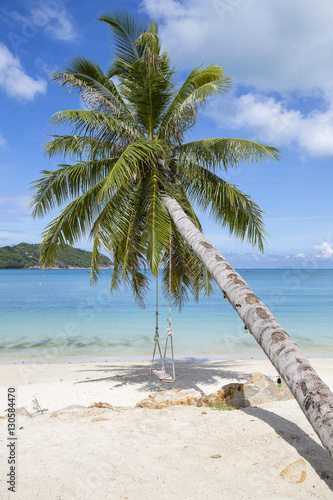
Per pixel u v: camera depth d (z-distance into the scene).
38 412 7.37
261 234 10.28
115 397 9.22
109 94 10.52
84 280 82.62
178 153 10.03
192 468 3.63
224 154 9.42
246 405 6.07
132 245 10.01
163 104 10.36
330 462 3.63
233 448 4.04
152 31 10.42
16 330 22.77
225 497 3.14
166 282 11.91
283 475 3.43
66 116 8.98
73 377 11.57
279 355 4.11
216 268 5.67
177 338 20.22
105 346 17.95
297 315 29.53
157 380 10.97
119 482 3.37
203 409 5.76
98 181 10.24
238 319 27.88
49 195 9.98
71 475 3.49
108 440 4.34
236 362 14.08
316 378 3.76
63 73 9.38
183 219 7.53
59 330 22.78
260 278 93.81
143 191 9.52
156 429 4.69
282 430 4.39
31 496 3.13
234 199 10.08
